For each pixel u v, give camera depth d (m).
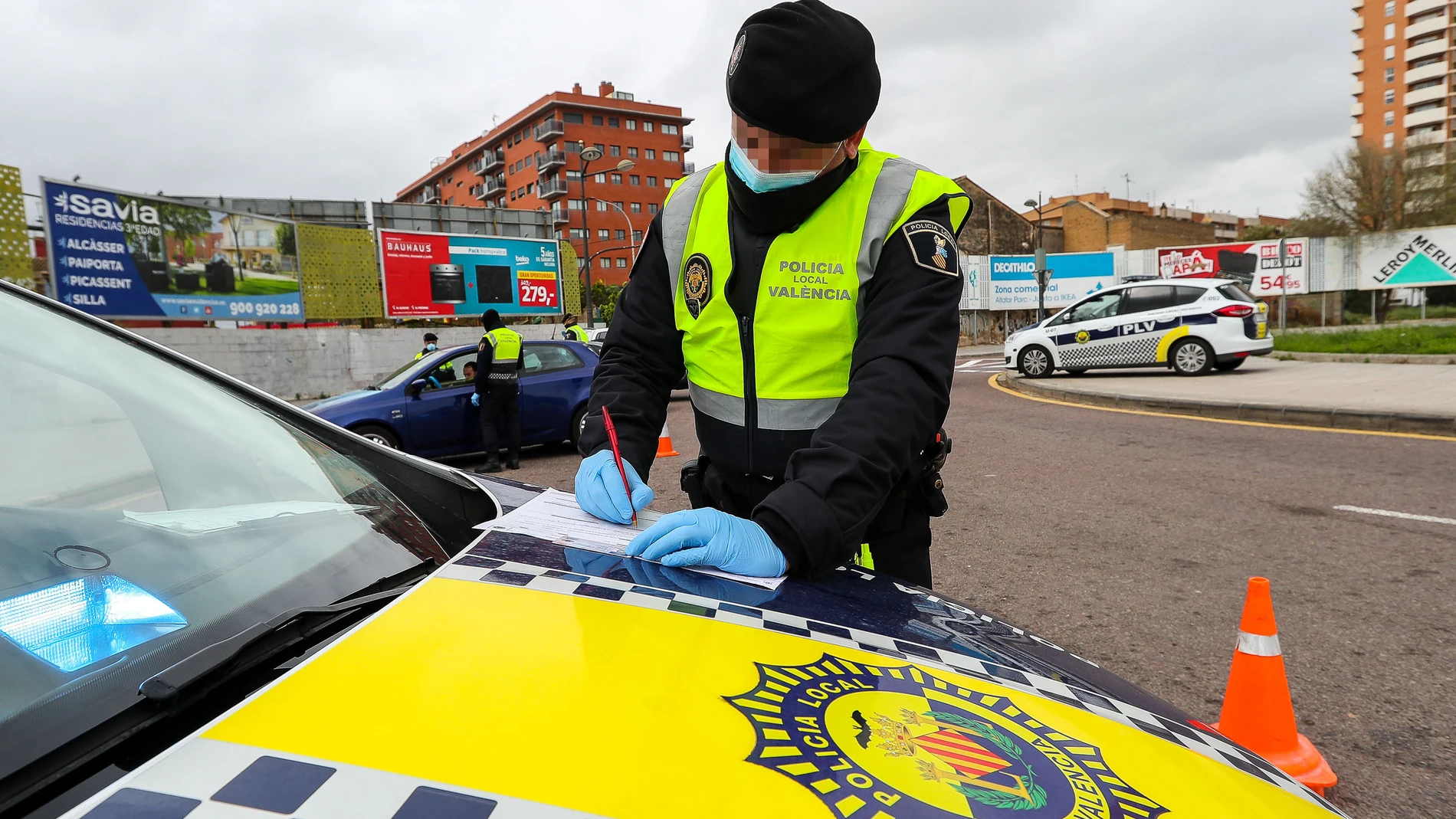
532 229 23.80
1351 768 2.04
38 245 12.46
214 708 0.62
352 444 1.28
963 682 0.84
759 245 1.23
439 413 7.20
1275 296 26.20
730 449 1.32
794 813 0.54
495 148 71.31
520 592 0.82
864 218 1.19
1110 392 9.57
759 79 1.07
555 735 0.58
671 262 1.36
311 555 0.92
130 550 0.83
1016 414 8.92
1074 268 30.52
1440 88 66.12
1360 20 71.12
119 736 0.58
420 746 0.54
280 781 0.50
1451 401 7.17
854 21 1.12
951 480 5.56
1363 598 3.11
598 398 1.37
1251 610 1.96
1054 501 4.83
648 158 65.81
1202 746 0.87
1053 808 0.63
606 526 1.15
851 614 0.96
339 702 0.59
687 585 0.93
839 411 1.09
